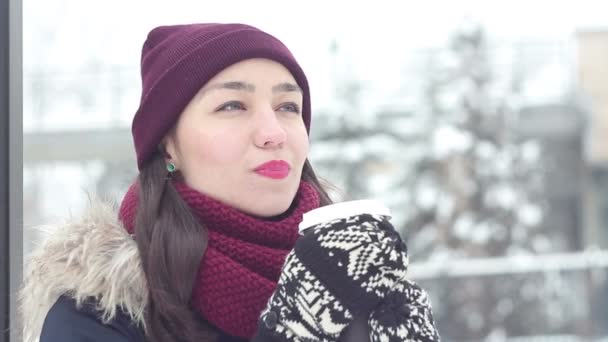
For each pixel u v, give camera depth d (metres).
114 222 1.29
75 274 1.21
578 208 11.38
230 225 1.26
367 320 1.05
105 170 10.75
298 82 1.38
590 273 5.91
